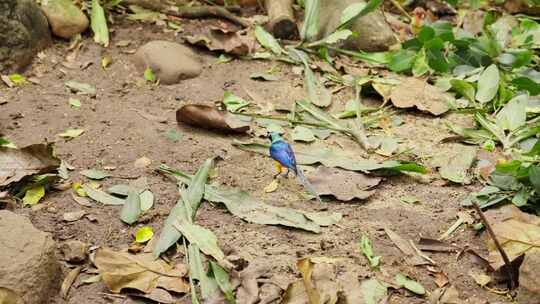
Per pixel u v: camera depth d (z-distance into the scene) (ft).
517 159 19.26
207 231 15.58
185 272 14.73
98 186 17.48
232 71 23.95
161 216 16.53
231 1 29.30
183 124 20.45
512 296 14.65
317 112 21.63
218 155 18.99
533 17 30.19
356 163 18.62
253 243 15.60
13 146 18.40
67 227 16.07
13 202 16.63
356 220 16.67
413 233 16.34
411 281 14.79
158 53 23.49
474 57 25.16
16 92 21.84
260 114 21.56
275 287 14.28
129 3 27.48
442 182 18.49
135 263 14.71
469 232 16.42
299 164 18.80
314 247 15.57
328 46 25.91
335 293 13.62
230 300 13.92
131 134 19.83
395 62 24.45
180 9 27.61
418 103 22.22
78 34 24.73
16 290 13.44
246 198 16.97
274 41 25.50
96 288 14.39
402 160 19.42
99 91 22.39
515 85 23.00
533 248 14.94
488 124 21.12
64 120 20.45
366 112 22.15
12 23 22.75
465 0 31.71
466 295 14.65
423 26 25.25
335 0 26.37
